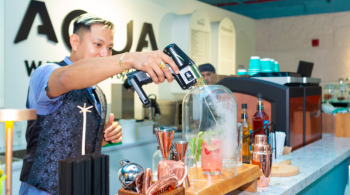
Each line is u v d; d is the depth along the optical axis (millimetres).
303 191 1401
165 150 919
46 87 1055
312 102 2191
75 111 1219
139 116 3637
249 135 1514
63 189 706
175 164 862
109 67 940
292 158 1676
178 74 979
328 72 5438
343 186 2039
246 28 5770
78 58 1366
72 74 960
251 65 2184
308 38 5578
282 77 1939
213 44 4633
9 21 2537
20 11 2605
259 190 1163
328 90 3371
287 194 1172
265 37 5961
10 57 2553
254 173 1132
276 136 1730
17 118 611
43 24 2762
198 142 1026
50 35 2818
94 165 731
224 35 4746
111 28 1374
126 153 2832
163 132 903
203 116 1034
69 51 2996
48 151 1182
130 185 821
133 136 2910
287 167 1415
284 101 1850
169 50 984
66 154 1195
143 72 997
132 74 1005
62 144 1190
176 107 3617
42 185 1181
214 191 945
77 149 1222
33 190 1203
